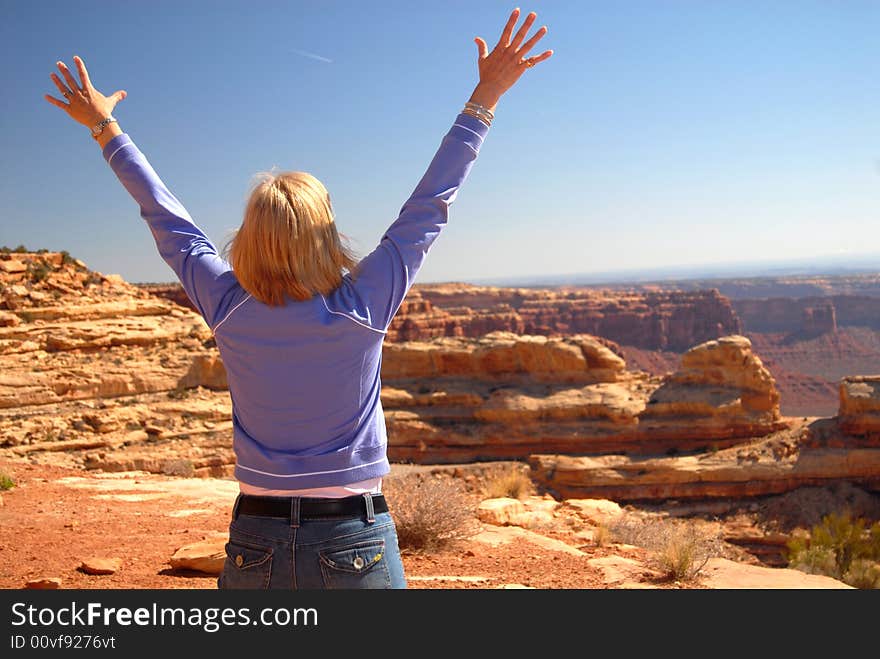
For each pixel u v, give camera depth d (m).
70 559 8.09
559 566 8.77
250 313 2.54
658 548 10.74
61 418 39.50
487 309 183.00
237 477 2.65
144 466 37.72
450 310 160.12
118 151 3.06
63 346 44.91
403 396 60.06
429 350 63.00
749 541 43.19
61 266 53.69
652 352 189.50
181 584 6.97
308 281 2.49
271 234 2.45
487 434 56.38
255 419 2.59
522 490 21.45
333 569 2.56
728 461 49.38
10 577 7.23
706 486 48.69
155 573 7.50
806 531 42.56
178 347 48.75
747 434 52.75
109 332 47.09
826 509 45.34
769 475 47.97
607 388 58.69
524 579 7.97
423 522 9.43
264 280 2.50
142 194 2.99
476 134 2.87
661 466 49.53
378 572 2.62
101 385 42.53
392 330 137.88
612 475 49.88
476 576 8.01
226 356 2.63
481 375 62.38
